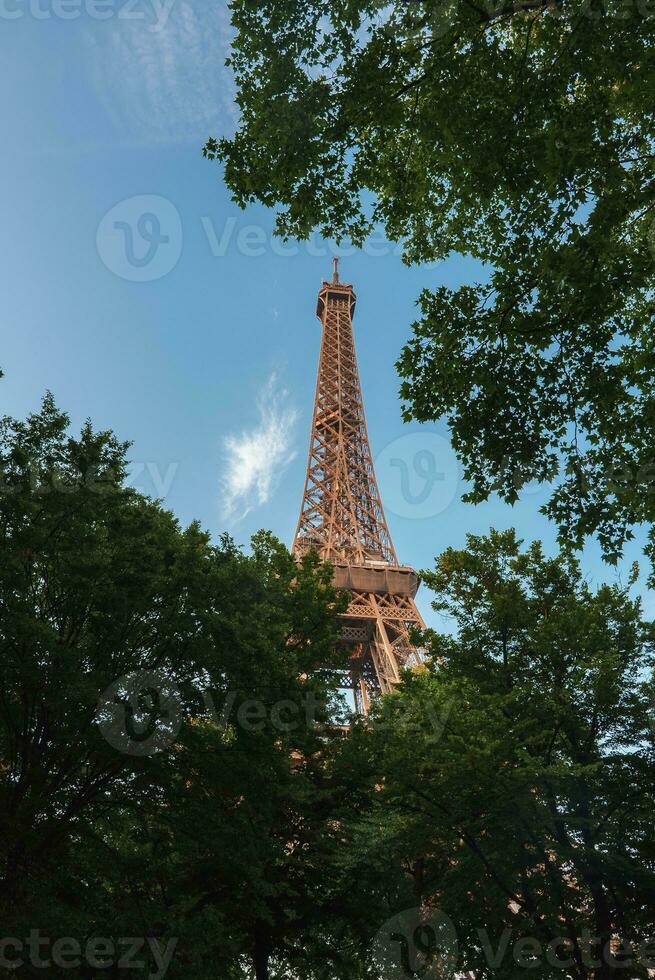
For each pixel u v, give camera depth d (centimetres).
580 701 2547
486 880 2458
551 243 1731
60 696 1808
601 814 2434
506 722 2361
